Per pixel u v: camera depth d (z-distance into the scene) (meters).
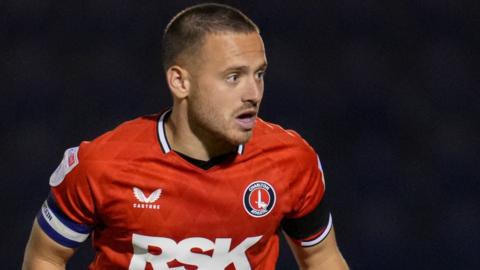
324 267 13.30
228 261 12.40
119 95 29.02
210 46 11.48
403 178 27.59
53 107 28.59
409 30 31.42
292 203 12.49
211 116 11.65
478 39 31.33
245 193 12.17
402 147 28.44
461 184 27.56
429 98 29.72
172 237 12.10
